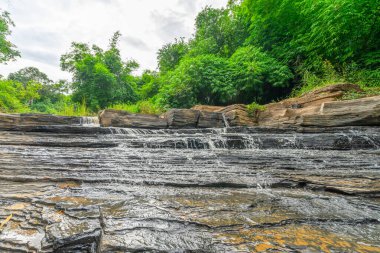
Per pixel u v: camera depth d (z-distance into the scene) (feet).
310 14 40.09
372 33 32.32
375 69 32.94
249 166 13.30
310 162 14.07
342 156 15.20
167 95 47.34
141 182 10.02
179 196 8.34
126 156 14.25
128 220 5.96
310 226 5.97
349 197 8.61
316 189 9.94
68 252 4.64
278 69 43.75
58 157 13.32
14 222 5.76
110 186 9.39
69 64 75.25
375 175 11.27
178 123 28.58
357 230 5.79
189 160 14.15
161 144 18.63
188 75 45.75
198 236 5.23
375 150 17.15
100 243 4.81
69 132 21.57
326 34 35.01
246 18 57.21
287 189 10.00
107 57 78.95
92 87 69.92
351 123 20.67
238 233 5.45
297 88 42.83
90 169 11.44
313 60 39.88
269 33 51.34
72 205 6.92
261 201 8.00
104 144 17.72
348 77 31.65
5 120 21.45
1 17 68.85
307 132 22.18
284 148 19.57
